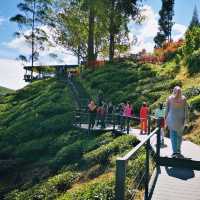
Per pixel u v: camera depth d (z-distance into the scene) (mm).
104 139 30438
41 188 24969
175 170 13852
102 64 61094
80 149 30703
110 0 64750
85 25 76188
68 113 42469
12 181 31906
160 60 55938
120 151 24359
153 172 13648
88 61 64062
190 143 21203
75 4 74938
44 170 31000
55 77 61844
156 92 40469
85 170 24703
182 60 47125
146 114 28578
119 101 42375
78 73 61156
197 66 41188
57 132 39312
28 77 75438
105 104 35656
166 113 14625
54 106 46500
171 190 11734
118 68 54375
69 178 24516
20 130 42656
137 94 41938
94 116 34031
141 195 12375
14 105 55781
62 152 31250
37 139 39250
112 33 66750
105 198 16000
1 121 48875
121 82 48344
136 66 53781
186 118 14461
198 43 45938
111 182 17141
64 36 79250
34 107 48906
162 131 20172
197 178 13008
